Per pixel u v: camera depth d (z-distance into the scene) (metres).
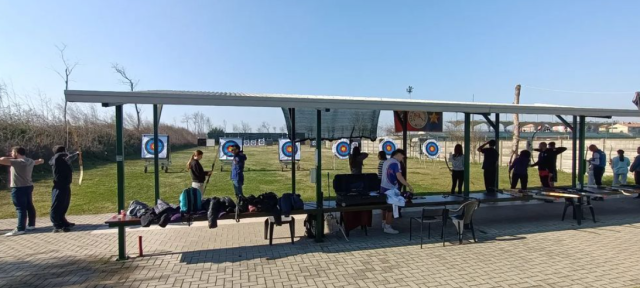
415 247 5.88
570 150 19.03
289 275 4.69
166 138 18.02
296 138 9.31
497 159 9.05
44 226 7.41
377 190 6.94
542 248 5.80
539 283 4.39
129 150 27.44
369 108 6.25
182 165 22.53
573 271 4.78
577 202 7.55
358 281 4.48
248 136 62.06
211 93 6.21
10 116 15.41
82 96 5.00
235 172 9.37
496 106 7.30
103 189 12.24
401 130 9.21
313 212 6.13
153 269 4.94
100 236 6.66
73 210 9.02
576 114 8.02
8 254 5.62
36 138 16.27
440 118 9.45
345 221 6.56
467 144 7.58
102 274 4.77
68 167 7.10
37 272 4.86
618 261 5.16
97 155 22.31
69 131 18.94
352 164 8.88
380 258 5.34
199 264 5.12
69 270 4.92
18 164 6.83
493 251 5.66
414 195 7.80
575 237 6.46
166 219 5.40
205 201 5.88
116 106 5.44
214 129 66.81
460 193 8.64
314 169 6.40
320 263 5.14
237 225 7.46
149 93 5.18
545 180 9.59
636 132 39.06
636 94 16.17
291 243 6.15
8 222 7.78
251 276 4.66
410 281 4.47
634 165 10.55
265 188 12.98
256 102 5.60
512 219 7.93
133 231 6.99
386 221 6.84
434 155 20.27
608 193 7.87
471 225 6.26
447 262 5.15
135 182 14.16
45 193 11.21
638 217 8.12
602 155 10.73
